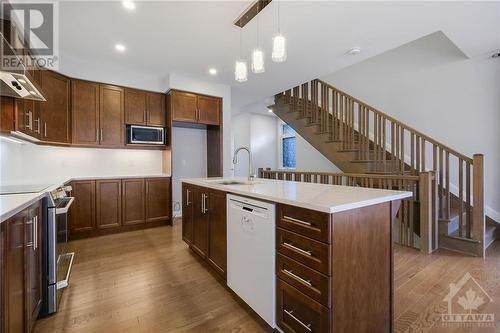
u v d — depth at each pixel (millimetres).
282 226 1480
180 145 4934
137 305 1885
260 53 2158
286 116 5312
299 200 1374
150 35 2867
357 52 3361
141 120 4109
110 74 3828
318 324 1258
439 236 3100
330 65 3832
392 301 1521
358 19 2592
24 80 1839
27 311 1407
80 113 3574
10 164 2902
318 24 2678
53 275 1779
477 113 3695
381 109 4797
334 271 1225
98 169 4016
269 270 1558
